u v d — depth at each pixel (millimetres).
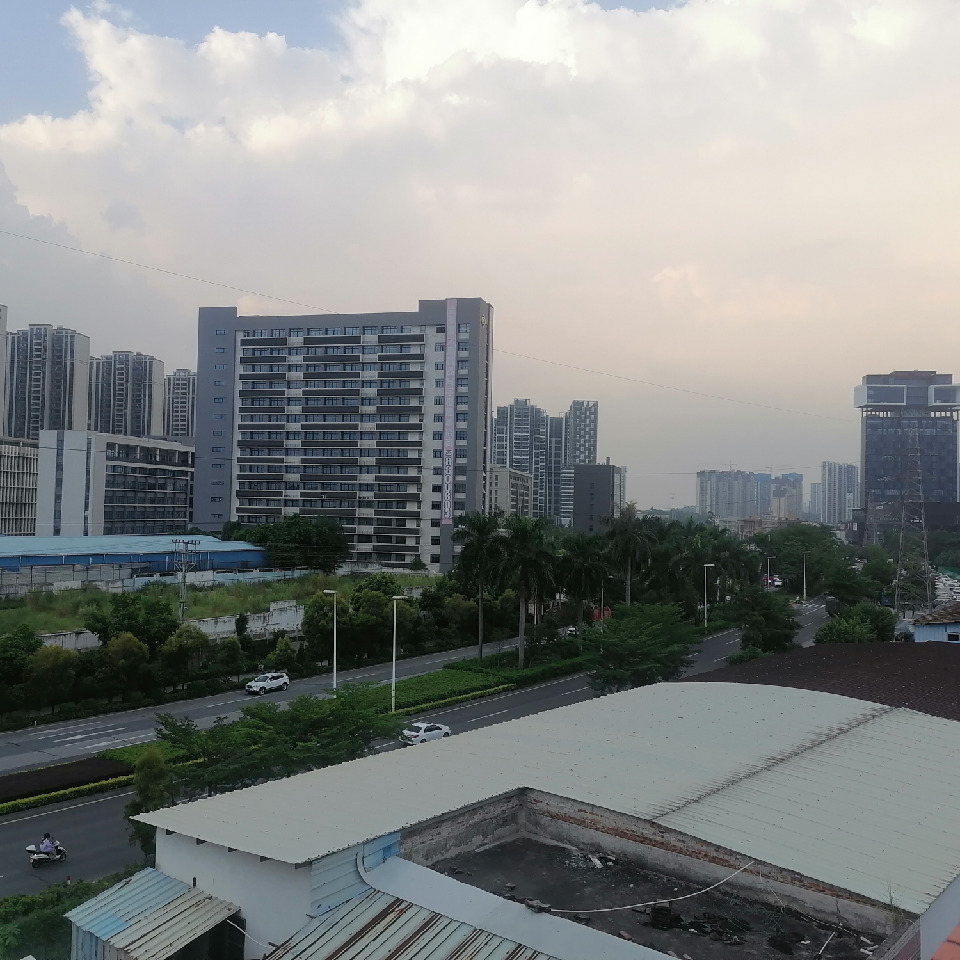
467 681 60500
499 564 63906
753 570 97125
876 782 21328
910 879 16078
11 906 24234
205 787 28906
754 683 33594
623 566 79938
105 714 51656
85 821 35000
